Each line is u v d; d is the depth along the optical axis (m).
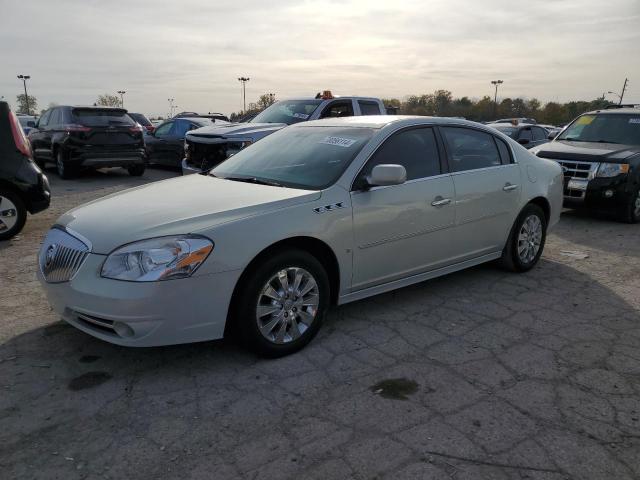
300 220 3.57
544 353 3.72
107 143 12.73
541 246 5.74
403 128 4.43
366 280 4.09
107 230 3.32
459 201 4.64
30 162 6.84
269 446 2.67
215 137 8.87
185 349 3.73
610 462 2.56
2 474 2.46
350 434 2.77
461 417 2.93
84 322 3.38
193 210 3.46
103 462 2.55
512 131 14.71
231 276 3.28
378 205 4.02
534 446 2.68
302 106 10.49
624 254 6.41
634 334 4.06
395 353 3.71
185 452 2.62
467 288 5.08
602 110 9.84
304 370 3.46
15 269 5.52
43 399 3.09
